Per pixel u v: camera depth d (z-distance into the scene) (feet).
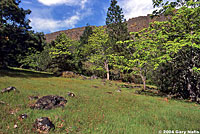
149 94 49.78
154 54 43.01
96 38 114.01
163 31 41.11
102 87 56.29
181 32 41.06
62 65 119.65
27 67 175.22
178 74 50.49
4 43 81.66
